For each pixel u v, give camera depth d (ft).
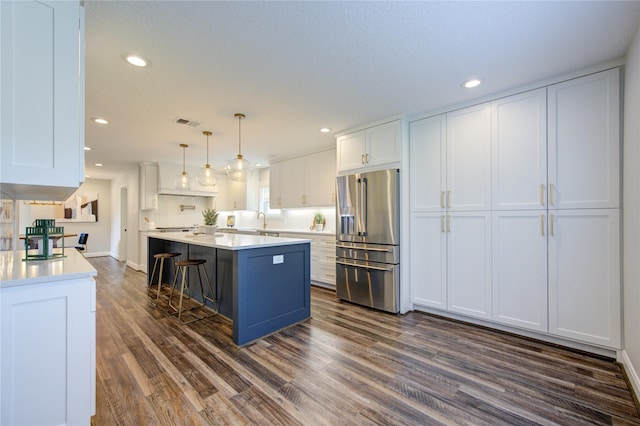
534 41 6.22
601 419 5.20
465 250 9.64
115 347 8.08
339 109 10.07
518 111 8.55
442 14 5.34
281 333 9.09
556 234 7.95
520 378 6.49
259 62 6.98
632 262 6.29
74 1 4.43
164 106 9.56
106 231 27.40
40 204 24.20
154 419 5.16
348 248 12.12
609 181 7.19
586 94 7.48
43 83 4.17
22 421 4.06
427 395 5.89
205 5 5.08
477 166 9.36
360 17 5.42
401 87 8.45
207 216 16.44
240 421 5.14
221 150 15.79
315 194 15.87
